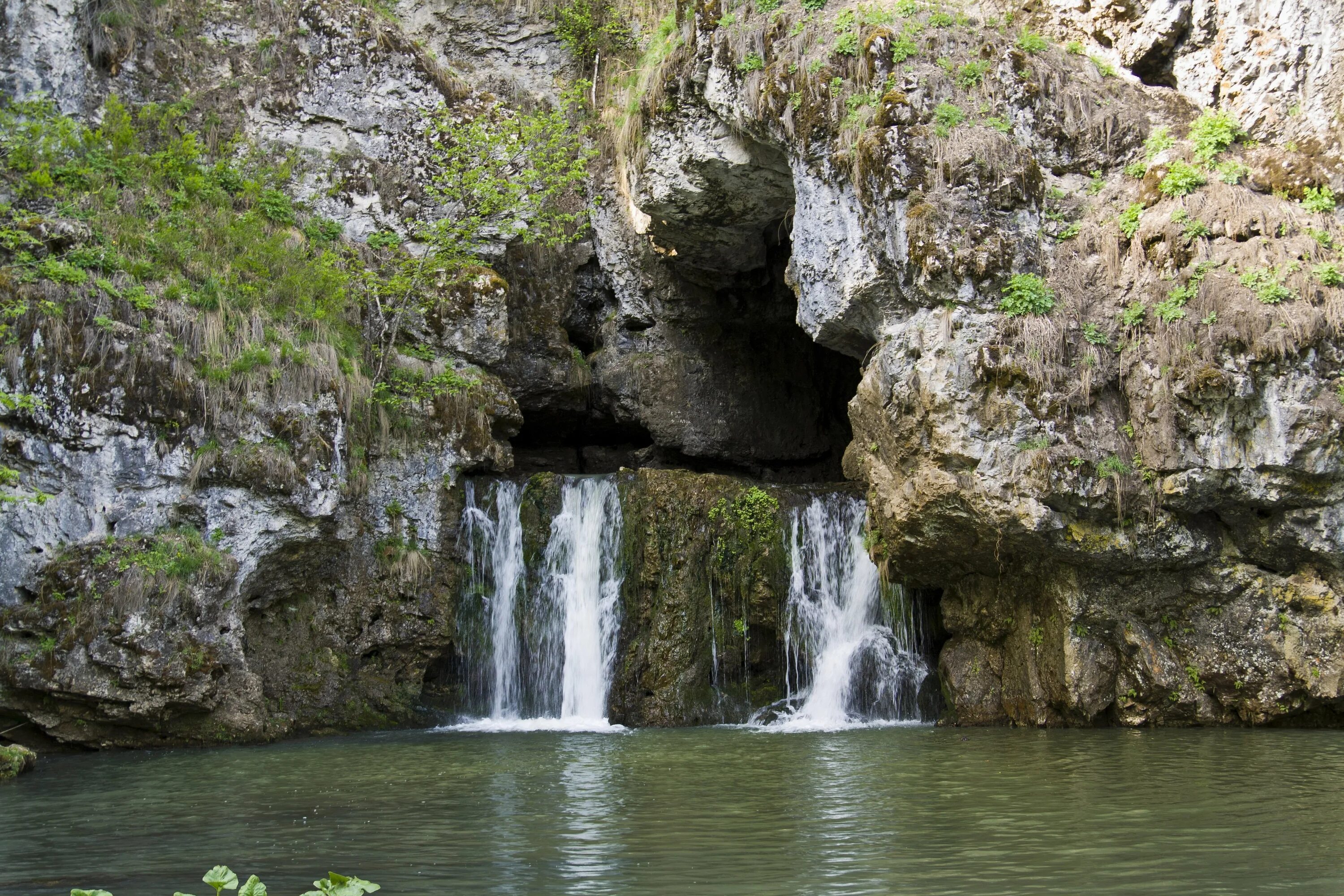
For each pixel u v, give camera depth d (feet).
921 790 30.99
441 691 55.26
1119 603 45.91
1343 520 42.60
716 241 62.54
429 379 56.75
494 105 64.54
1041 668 47.52
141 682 42.75
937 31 49.93
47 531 43.21
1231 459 42.55
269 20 61.26
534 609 55.42
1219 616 45.27
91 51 56.24
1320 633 43.70
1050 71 49.60
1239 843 23.95
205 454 45.88
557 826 26.91
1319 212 44.68
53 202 49.34
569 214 64.23
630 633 53.88
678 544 53.98
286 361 48.98
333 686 51.08
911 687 52.21
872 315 50.44
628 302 67.77
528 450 71.41
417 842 25.45
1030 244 46.70
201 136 58.59
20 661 41.52
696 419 67.82
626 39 69.67
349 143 61.57
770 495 55.36
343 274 54.34
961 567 48.98
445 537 55.62
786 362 71.15
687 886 21.35
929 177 47.09
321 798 31.48
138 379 44.96
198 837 26.35
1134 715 45.85
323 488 48.37
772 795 30.63
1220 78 50.67
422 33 69.92
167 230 50.75
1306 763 34.76
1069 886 20.93
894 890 20.80
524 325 66.13
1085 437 44.27
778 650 54.85
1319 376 41.75
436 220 61.93
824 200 50.88
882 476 49.52
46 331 43.93
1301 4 48.85
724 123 55.47
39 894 21.50
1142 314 44.75
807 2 52.37
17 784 35.06
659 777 34.14
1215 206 44.73
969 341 45.60
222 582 45.24
